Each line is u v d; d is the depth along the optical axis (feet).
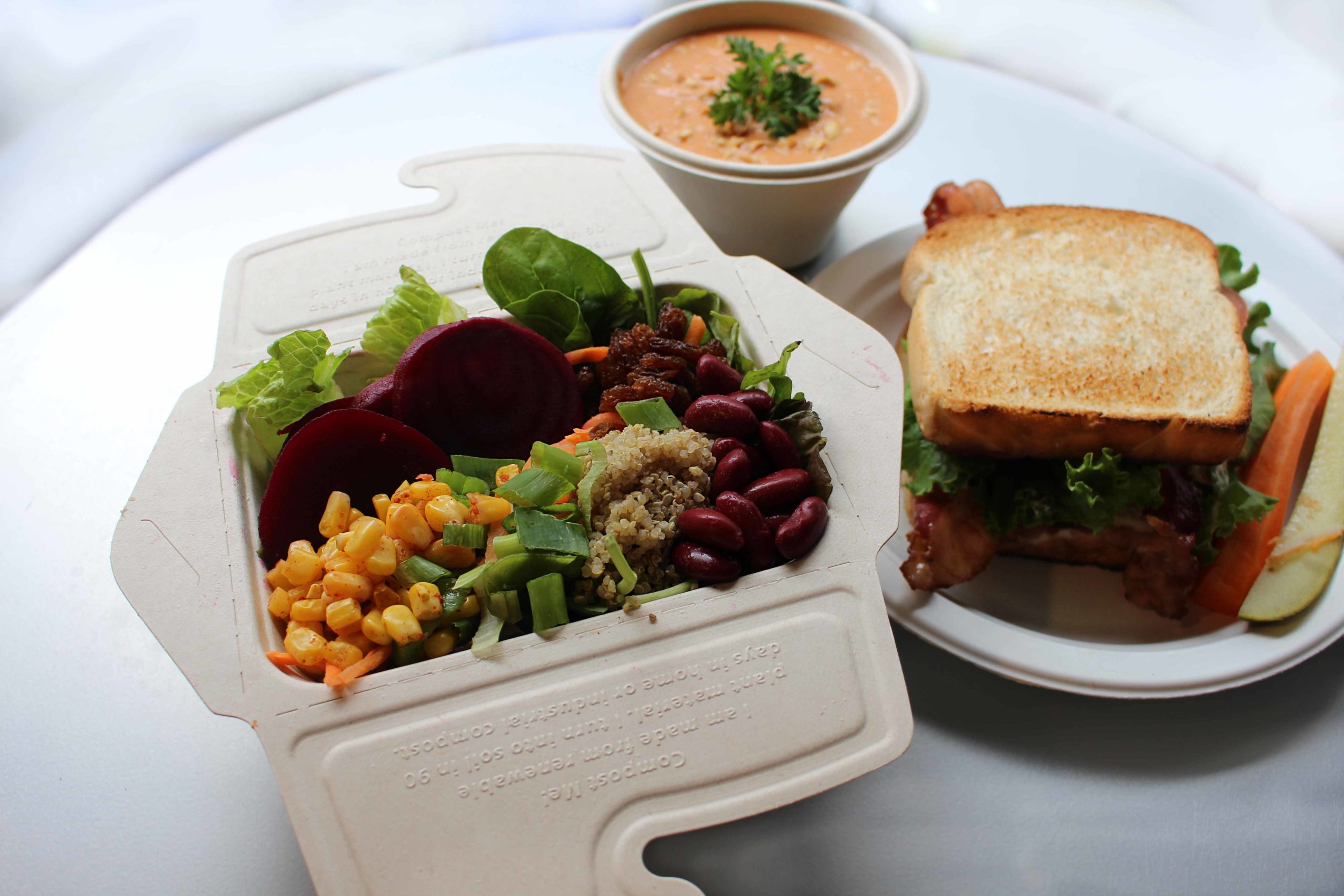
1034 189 1.50
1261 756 1.03
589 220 1.15
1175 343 1.20
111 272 1.38
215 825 0.98
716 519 0.89
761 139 1.33
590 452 0.94
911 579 1.09
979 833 0.99
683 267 1.10
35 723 1.04
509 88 1.62
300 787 0.82
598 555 0.90
